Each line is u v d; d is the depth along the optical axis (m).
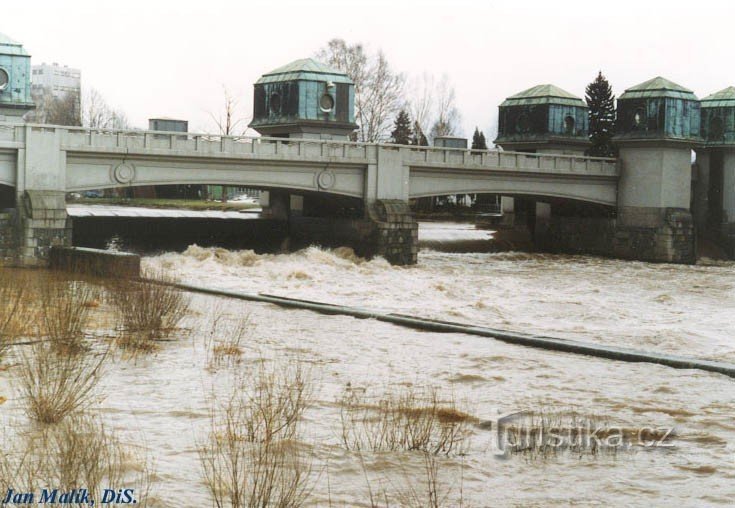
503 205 93.75
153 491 12.69
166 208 91.94
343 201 71.19
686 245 80.38
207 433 15.99
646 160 80.75
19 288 31.77
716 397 20.64
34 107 64.88
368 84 112.25
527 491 13.48
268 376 21.64
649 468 14.71
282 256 63.31
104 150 58.47
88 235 65.38
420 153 70.88
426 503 12.80
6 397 17.95
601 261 78.94
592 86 117.81
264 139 63.91
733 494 13.52
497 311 41.47
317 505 12.59
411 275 59.56
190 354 24.39
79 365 21.59
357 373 22.70
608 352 25.64
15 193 56.75
